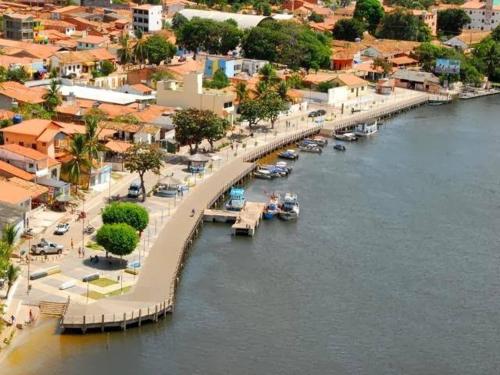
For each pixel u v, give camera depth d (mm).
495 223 189625
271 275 152625
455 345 130000
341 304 142000
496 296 148750
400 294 147500
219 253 162250
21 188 165750
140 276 141875
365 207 196750
